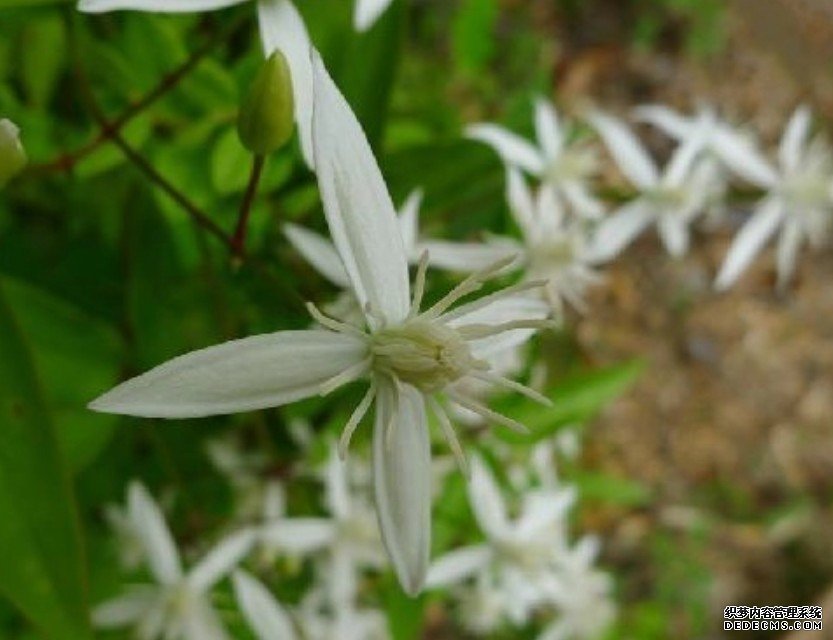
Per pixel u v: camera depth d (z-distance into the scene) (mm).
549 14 208
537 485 108
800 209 112
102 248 91
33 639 85
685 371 217
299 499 100
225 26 78
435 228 91
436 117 107
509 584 104
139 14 78
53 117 84
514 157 102
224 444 96
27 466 64
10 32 82
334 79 77
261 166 60
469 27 121
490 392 88
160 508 95
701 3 208
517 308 58
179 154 80
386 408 54
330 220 52
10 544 64
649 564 205
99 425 85
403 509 53
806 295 226
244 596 85
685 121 108
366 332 54
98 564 92
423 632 177
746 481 218
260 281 80
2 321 65
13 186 83
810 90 196
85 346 85
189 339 83
